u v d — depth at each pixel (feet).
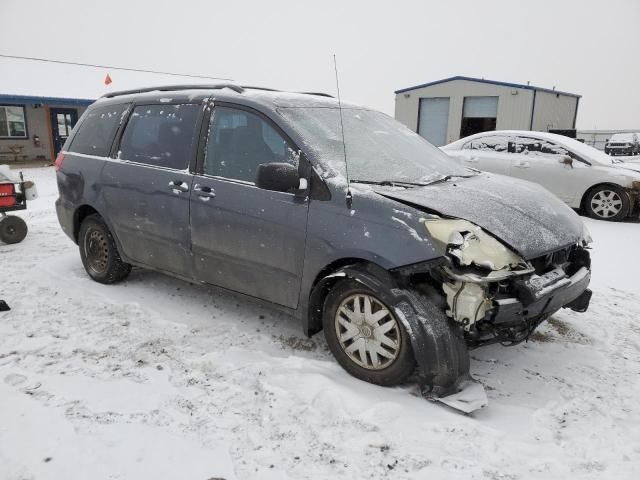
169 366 10.64
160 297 14.66
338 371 10.43
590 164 28.40
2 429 8.39
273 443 8.21
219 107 12.44
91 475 7.40
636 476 7.56
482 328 9.14
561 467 7.75
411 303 9.12
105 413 8.89
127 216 14.11
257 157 11.51
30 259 18.56
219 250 12.00
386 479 7.45
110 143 15.01
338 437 8.36
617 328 13.08
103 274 15.57
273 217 10.82
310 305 10.72
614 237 23.94
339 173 10.43
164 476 7.42
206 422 8.72
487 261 8.64
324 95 14.69
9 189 20.68
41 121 68.18
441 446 8.16
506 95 60.85
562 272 9.88
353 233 9.66
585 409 9.36
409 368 9.39
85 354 11.13
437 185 11.04
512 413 9.18
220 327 12.67
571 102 70.03
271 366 10.59
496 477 7.51
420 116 68.03
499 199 10.44
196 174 12.46
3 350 11.24
